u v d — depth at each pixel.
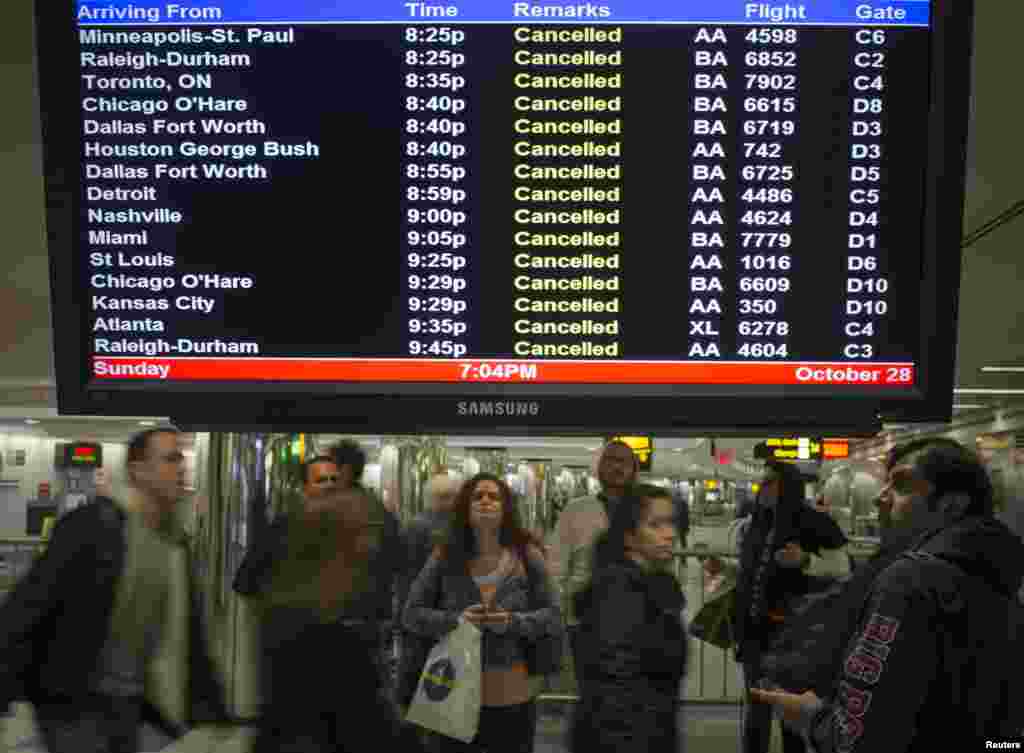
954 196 3.26
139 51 3.31
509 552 3.91
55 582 2.97
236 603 5.70
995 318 14.70
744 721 5.11
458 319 3.31
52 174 3.29
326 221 3.31
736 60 3.33
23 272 11.52
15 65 6.35
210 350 3.30
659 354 3.30
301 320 3.30
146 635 3.17
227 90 3.32
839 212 3.32
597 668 3.21
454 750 3.76
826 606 2.89
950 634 2.19
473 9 3.32
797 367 3.30
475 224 3.32
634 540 3.28
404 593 5.39
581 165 3.33
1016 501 13.08
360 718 2.64
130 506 3.24
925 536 2.36
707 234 3.32
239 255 3.31
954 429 31.50
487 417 3.30
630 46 3.33
